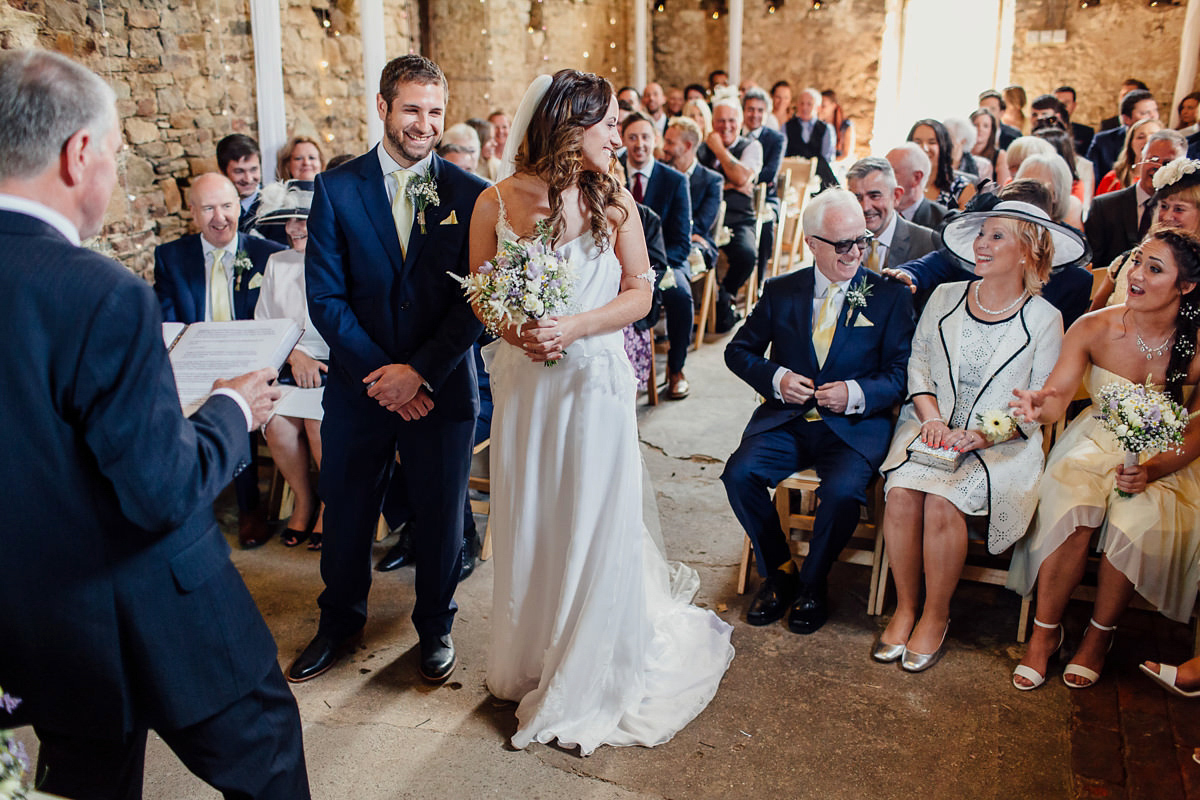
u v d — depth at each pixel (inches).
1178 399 104.1
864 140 442.9
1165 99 390.3
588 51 398.9
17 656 56.3
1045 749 93.0
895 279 121.3
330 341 99.0
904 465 110.8
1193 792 86.4
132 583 56.8
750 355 123.9
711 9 444.8
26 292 51.3
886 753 92.9
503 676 99.0
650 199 197.6
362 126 257.1
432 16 311.0
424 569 104.7
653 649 104.7
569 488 92.7
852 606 121.3
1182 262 99.2
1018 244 108.1
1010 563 118.0
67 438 53.4
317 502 144.5
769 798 86.9
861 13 426.3
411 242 97.8
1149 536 97.9
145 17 178.4
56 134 52.2
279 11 211.0
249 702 64.3
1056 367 108.8
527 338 85.4
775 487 119.5
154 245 186.2
